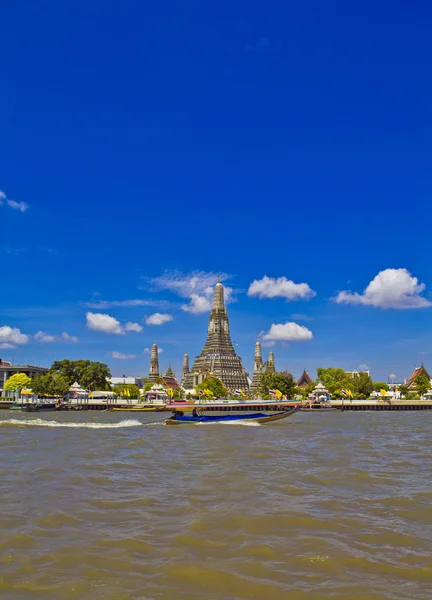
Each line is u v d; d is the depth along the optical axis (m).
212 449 40.56
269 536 17.17
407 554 15.53
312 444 44.72
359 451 39.59
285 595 12.66
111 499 22.30
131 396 175.12
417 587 13.15
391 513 20.14
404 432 59.44
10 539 16.73
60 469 30.25
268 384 157.00
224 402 133.00
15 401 143.38
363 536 17.25
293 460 34.22
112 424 71.00
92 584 13.27
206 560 14.94
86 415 110.69
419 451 39.72
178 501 21.94
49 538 16.91
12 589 12.98
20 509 20.59
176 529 17.86
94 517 19.39
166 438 50.34
